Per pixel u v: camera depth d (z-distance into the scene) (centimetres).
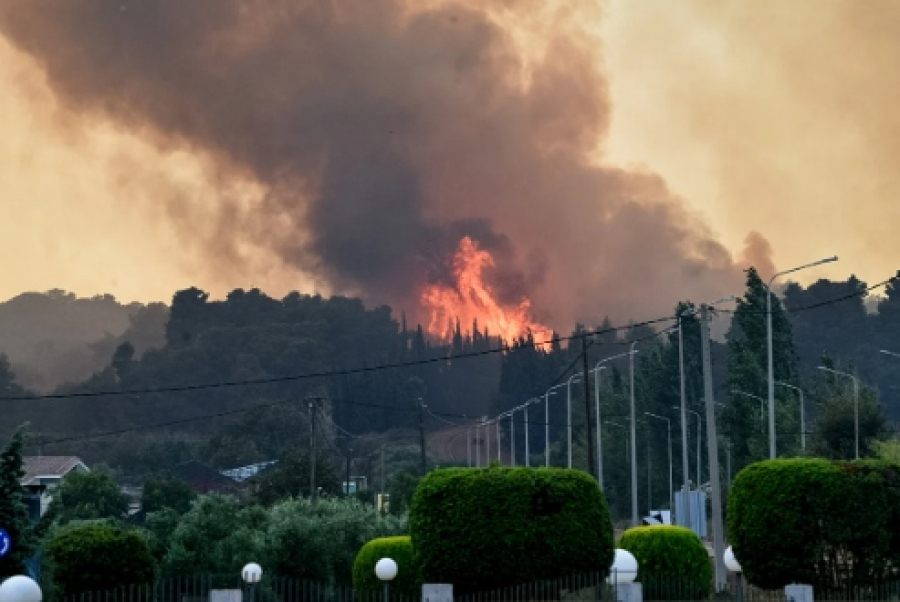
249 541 7425
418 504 6116
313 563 7638
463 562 5947
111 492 13138
